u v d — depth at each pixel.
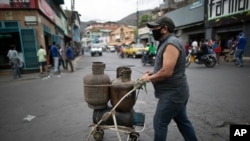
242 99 5.54
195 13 22.11
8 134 3.99
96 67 3.10
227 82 7.74
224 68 11.73
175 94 2.46
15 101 6.37
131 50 26.50
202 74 9.87
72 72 12.98
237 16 16.19
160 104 2.54
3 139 3.79
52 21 19.25
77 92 7.17
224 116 4.41
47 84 9.08
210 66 12.59
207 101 5.47
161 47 2.45
